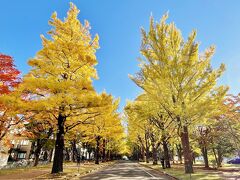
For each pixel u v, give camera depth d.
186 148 15.08
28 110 12.39
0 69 12.56
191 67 13.75
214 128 20.36
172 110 13.52
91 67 15.34
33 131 22.59
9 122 16.72
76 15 16.02
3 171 15.93
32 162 28.77
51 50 14.20
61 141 14.91
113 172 18.50
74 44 14.28
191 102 13.89
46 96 13.82
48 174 13.80
